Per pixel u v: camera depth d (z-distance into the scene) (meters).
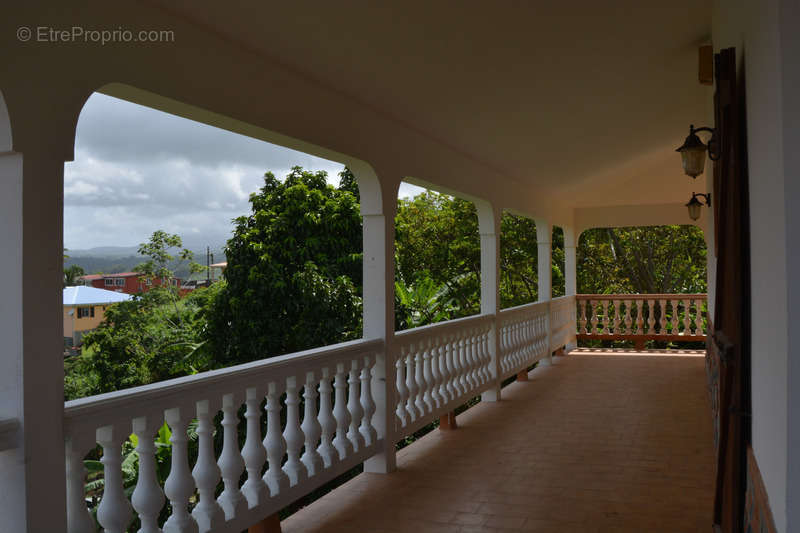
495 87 4.84
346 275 11.99
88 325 29.33
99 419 2.53
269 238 11.90
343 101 4.25
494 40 4.00
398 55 3.81
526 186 9.01
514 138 6.36
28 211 2.30
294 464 3.78
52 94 2.38
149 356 16.94
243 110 3.32
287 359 3.69
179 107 3.04
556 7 3.76
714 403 5.54
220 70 3.17
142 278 21.42
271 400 3.61
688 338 11.88
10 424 2.23
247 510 3.32
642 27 4.38
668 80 5.83
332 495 4.35
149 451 2.76
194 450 10.00
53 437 2.36
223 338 11.81
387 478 4.70
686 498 4.22
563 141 7.00
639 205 12.23
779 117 1.64
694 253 20.36
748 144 2.51
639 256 20.62
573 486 4.49
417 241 18.98
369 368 4.68
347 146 4.29
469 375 6.82
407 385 5.39
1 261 2.31
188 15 2.93
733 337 2.68
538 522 3.84
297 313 11.68
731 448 2.69
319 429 4.03
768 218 1.91
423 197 19.81
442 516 3.94
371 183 4.74
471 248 18.48
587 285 20.83
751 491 2.29
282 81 3.63
